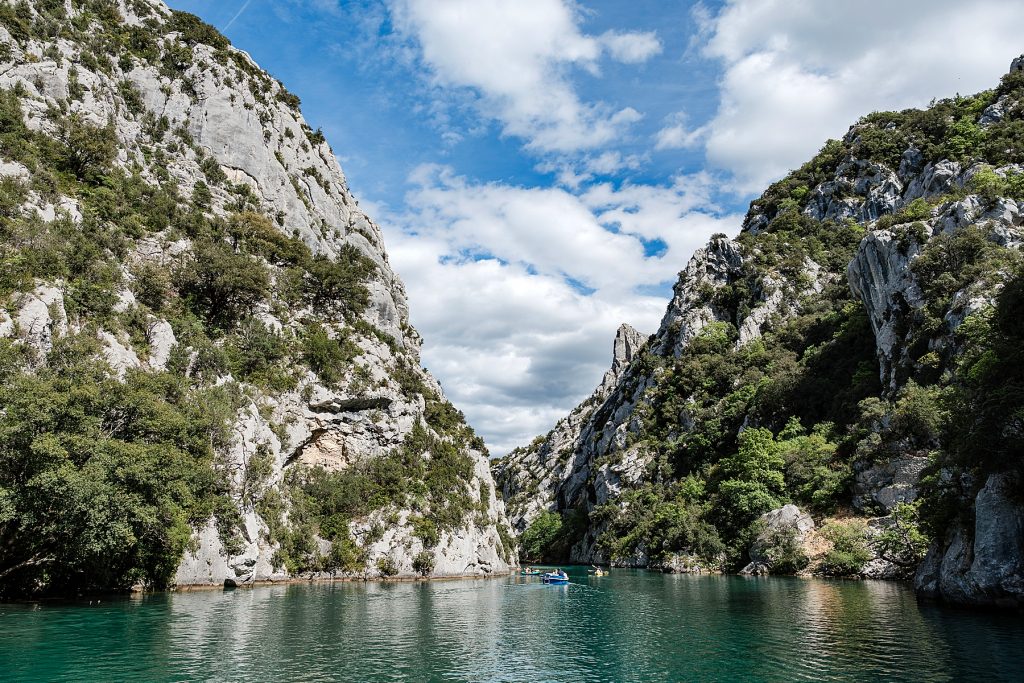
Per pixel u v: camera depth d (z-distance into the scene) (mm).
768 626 44812
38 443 43375
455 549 92688
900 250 106062
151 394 57344
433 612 52469
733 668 32500
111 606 47781
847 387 117938
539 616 51125
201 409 66500
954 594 48969
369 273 121750
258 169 120688
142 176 98500
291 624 43656
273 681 28875
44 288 56562
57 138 86438
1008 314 51156
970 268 91125
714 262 187250
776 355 144875
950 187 126625
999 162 122688
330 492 85312
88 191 85500
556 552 170375
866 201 179125
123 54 112812
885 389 101625
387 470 91375
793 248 175625
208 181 111125
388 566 83938
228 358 82125
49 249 62125
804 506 99250
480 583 83625
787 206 199875
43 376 50094
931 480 61906
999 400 43344
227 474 68688
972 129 149500
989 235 95625
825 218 187375
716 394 150875
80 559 46656
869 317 118125
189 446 63375
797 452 106312
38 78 89062
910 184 160000
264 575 72188
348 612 50562
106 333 63375
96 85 97062
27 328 53000
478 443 120938
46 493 43094
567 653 36562
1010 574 43500
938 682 28125
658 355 180500
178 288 87938
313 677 29891
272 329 92312
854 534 86312
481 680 30500
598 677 31094
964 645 35406
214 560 63844
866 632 40625
